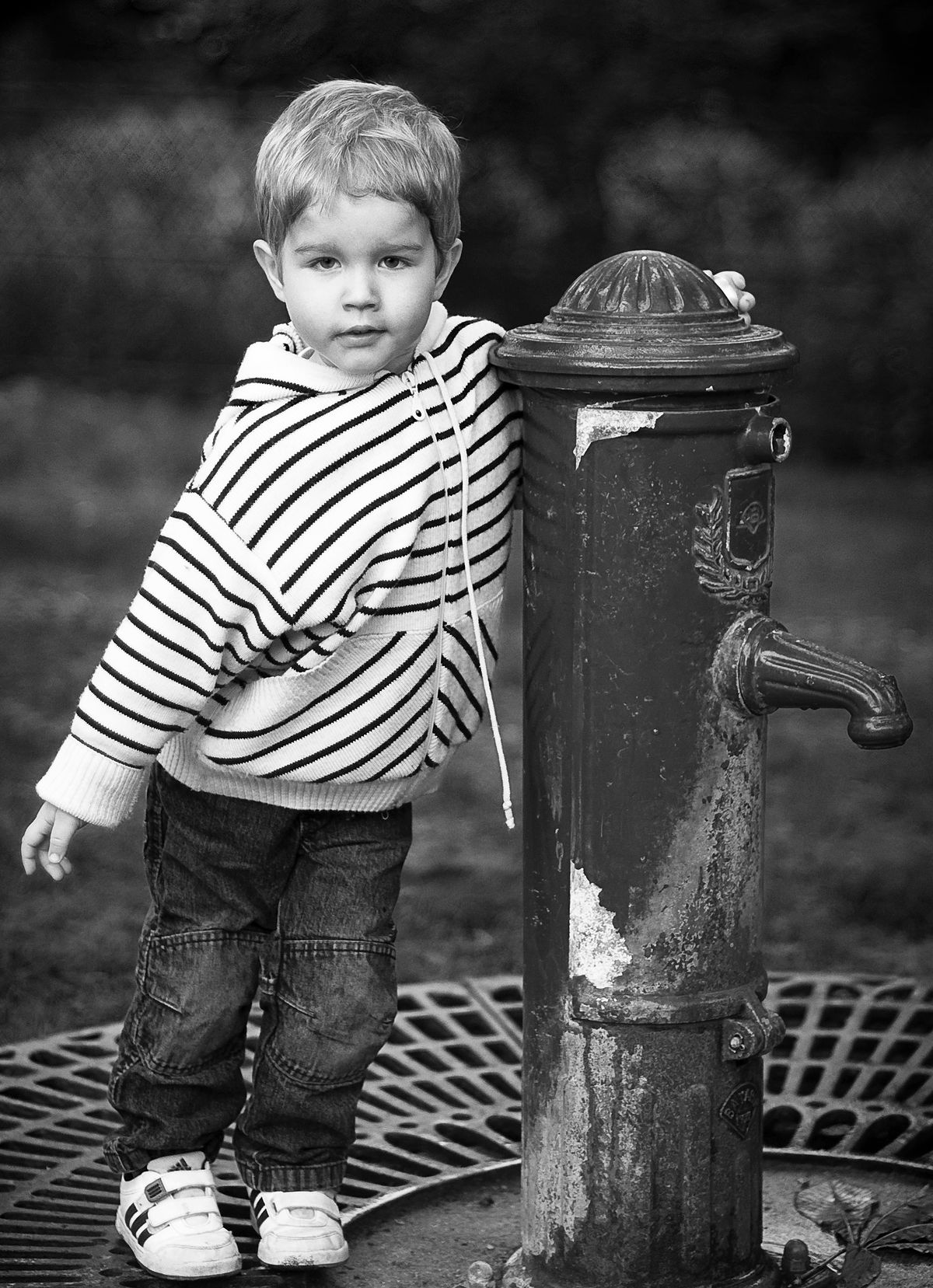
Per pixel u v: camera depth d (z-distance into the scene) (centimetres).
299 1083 198
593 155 916
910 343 859
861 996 289
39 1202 222
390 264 179
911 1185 225
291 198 177
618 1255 189
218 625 178
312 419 178
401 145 178
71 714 454
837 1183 225
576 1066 188
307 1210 202
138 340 1000
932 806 396
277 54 900
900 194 927
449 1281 203
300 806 193
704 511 178
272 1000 200
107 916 331
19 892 342
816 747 444
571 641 183
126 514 709
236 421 182
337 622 179
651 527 177
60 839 186
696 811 183
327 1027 196
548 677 186
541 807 189
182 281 1006
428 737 190
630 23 885
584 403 177
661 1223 189
